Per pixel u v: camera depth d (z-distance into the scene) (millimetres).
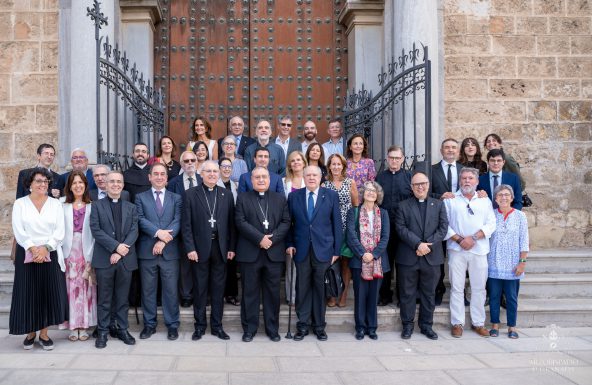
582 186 9234
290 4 9641
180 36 9570
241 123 8031
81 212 6176
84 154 6785
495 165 6816
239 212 6184
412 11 8469
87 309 6098
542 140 9203
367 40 9383
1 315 6621
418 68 7285
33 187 5785
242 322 6219
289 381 4824
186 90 9555
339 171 6734
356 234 6375
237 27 9625
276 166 7504
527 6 9266
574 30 9281
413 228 6391
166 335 6309
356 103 9219
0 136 8688
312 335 6398
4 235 8625
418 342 6172
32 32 8734
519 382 4863
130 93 8109
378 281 6312
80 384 4688
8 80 8727
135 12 9055
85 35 8062
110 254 5922
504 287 6527
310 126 7961
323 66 9711
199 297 6188
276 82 9641
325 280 6250
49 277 5727
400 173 7004
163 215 6242
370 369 5188
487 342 6191
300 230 6250
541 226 9164
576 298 7488
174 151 7605
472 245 6414
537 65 9242
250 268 6137
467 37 9195
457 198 6617
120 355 5539
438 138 8898
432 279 6367
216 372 5035
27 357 5461
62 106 8664
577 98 9258
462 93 9164
